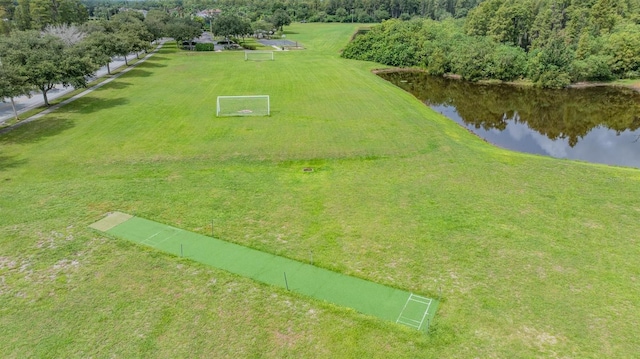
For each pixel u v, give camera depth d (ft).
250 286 44.14
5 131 95.81
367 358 35.35
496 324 38.78
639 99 151.12
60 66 114.83
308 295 42.78
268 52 236.84
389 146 87.71
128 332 38.24
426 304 41.32
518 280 44.78
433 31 226.99
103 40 171.32
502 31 214.07
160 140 91.25
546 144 104.01
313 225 56.39
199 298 42.45
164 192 66.49
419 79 189.37
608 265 47.21
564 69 169.58
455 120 124.88
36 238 53.01
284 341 37.19
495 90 170.19
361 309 40.83
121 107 117.70
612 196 64.23
